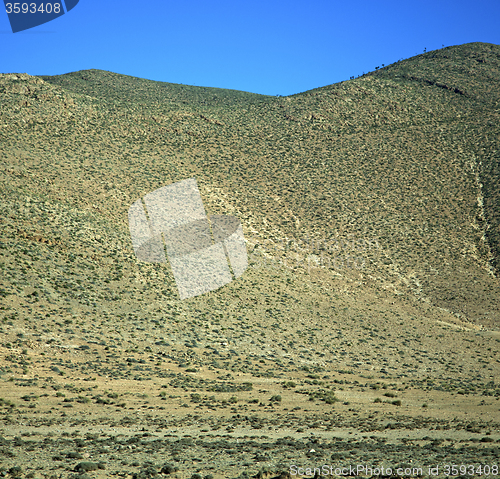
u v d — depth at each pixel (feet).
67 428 68.64
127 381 101.55
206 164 292.40
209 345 139.33
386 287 214.28
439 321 191.62
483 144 334.65
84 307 140.56
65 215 190.19
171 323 147.13
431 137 346.74
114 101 343.46
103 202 214.48
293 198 272.51
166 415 80.53
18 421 70.08
